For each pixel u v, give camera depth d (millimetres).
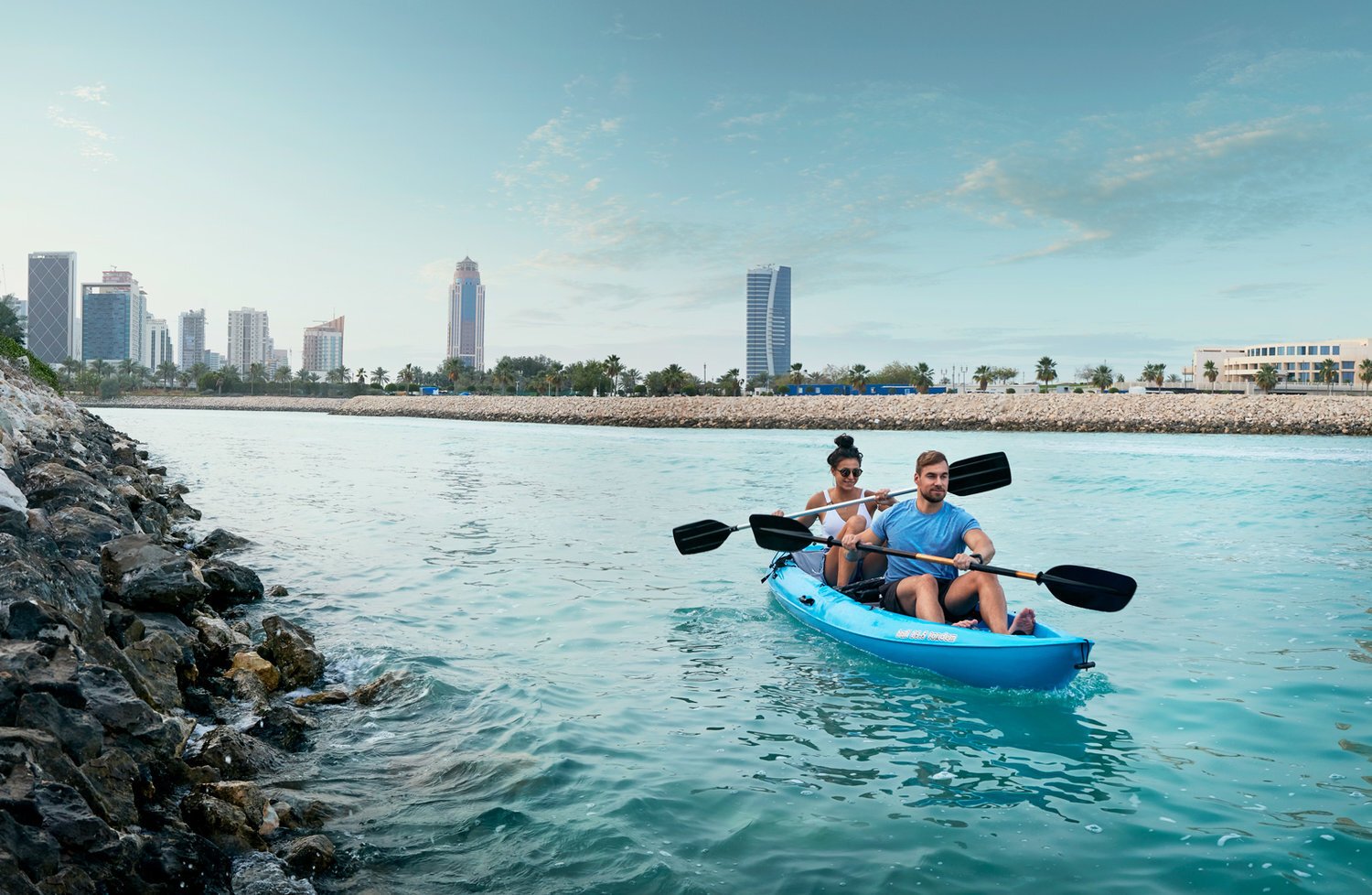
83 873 2684
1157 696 5258
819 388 113875
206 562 7844
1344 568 9109
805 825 3676
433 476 21453
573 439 43156
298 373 176500
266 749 4426
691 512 14188
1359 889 3131
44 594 4152
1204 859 3350
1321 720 4832
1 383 15148
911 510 6375
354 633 6840
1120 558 9680
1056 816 3740
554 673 5824
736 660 6105
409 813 3816
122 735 3613
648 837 3568
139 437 42531
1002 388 140500
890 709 5109
